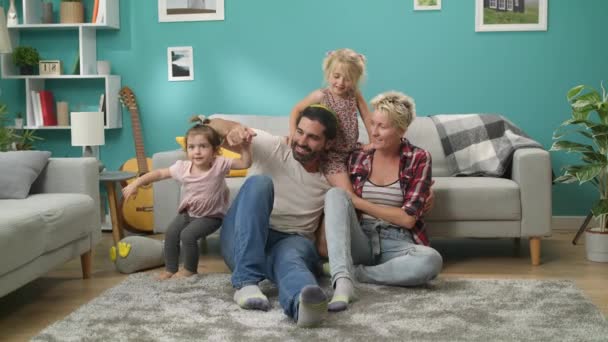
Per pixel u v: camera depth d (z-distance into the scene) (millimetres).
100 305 2824
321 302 2439
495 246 4355
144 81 5109
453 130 4398
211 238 4664
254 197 2807
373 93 4941
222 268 3699
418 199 3146
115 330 2496
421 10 4871
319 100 3461
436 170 4383
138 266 3555
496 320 2590
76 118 4312
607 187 3973
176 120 5105
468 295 2955
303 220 3094
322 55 4953
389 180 3213
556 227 4906
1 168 3266
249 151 3107
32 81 5031
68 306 2953
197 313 2699
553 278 3432
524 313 2682
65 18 4973
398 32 4891
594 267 3695
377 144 3160
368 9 4902
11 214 2734
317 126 2957
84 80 5141
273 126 4543
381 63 4918
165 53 5078
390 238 3186
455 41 4867
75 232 3211
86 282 3383
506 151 4102
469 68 4871
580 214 4891
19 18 5148
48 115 5023
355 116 3494
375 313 2680
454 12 4848
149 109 5117
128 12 5086
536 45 4828
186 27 5047
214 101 5066
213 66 5047
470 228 3760
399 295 2955
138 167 4883
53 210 3000
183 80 5074
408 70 4906
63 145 5184
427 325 2525
